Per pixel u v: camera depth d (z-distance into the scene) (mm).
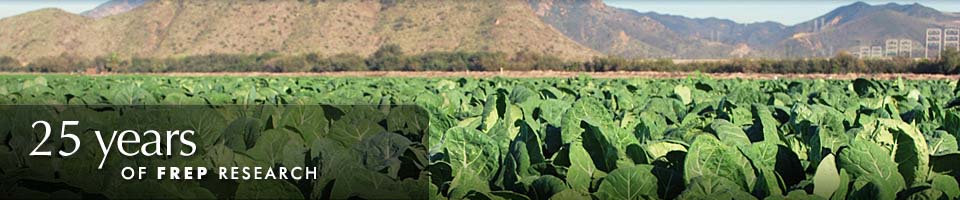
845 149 3557
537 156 3979
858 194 3129
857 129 4844
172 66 115062
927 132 5465
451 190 3303
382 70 102375
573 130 4738
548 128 4945
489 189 3395
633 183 3172
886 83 19750
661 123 6117
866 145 3535
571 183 3404
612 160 3793
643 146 4062
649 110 7570
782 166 3697
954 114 5871
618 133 3879
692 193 2986
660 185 3229
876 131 4320
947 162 3932
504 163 3750
